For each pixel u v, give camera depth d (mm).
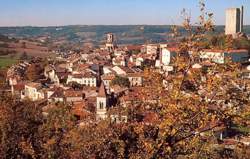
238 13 199875
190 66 15781
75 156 24703
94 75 174625
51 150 27969
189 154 15742
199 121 15227
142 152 17047
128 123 19578
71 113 43000
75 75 175875
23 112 33938
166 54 77438
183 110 15156
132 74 159875
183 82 15727
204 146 15891
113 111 21578
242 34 193125
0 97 33750
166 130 15328
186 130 15500
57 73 190875
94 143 22109
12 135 29984
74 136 25844
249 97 15008
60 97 131250
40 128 32000
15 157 28156
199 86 15586
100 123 22406
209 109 15148
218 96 15141
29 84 162625
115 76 165750
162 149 15625
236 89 15133
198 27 15688
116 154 20656
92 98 114625
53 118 35781
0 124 29766
